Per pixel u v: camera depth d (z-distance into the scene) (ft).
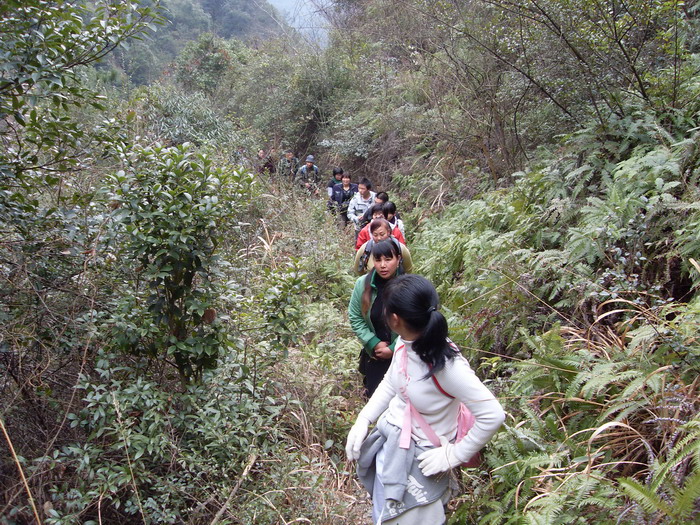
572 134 19.44
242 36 112.27
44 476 9.09
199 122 38.17
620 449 9.36
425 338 7.55
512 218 18.83
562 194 17.48
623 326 11.44
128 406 9.49
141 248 9.82
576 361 10.79
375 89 45.24
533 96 23.63
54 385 10.36
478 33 23.72
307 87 55.11
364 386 14.12
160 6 10.38
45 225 10.61
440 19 25.63
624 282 11.20
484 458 10.16
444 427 8.02
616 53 18.80
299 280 11.24
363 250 15.62
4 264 10.17
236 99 62.18
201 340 10.33
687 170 14.74
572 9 18.52
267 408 11.27
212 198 9.70
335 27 57.52
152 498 8.93
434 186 33.27
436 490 7.95
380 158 43.62
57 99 10.00
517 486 9.18
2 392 9.66
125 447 9.08
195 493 9.66
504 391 11.84
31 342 9.93
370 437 8.54
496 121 25.96
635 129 16.97
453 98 30.40
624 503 8.17
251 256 20.77
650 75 18.20
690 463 7.93
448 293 18.22
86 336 9.99
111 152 10.71
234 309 11.19
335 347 16.96
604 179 16.49
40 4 9.27
